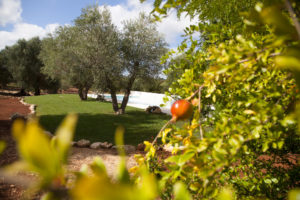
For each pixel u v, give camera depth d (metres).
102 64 13.09
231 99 1.55
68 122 0.26
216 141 0.90
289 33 0.48
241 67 0.91
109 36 13.30
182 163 0.84
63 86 24.47
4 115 11.27
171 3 1.10
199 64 1.86
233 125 0.96
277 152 2.20
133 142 7.61
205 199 0.99
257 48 0.86
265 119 0.88
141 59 14.03
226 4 2.83
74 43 14.10
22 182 0.24
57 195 0.25
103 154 5.54
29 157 0.24
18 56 28.09
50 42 19.86
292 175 1.95
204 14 3.00
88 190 0.18
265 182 1.87
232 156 0.86
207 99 1.73
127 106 19.86
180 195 0.33
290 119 0.79
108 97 31.80
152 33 14.27
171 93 1.95
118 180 0.30
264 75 1.32
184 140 1.12
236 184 1.92
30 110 14.32
